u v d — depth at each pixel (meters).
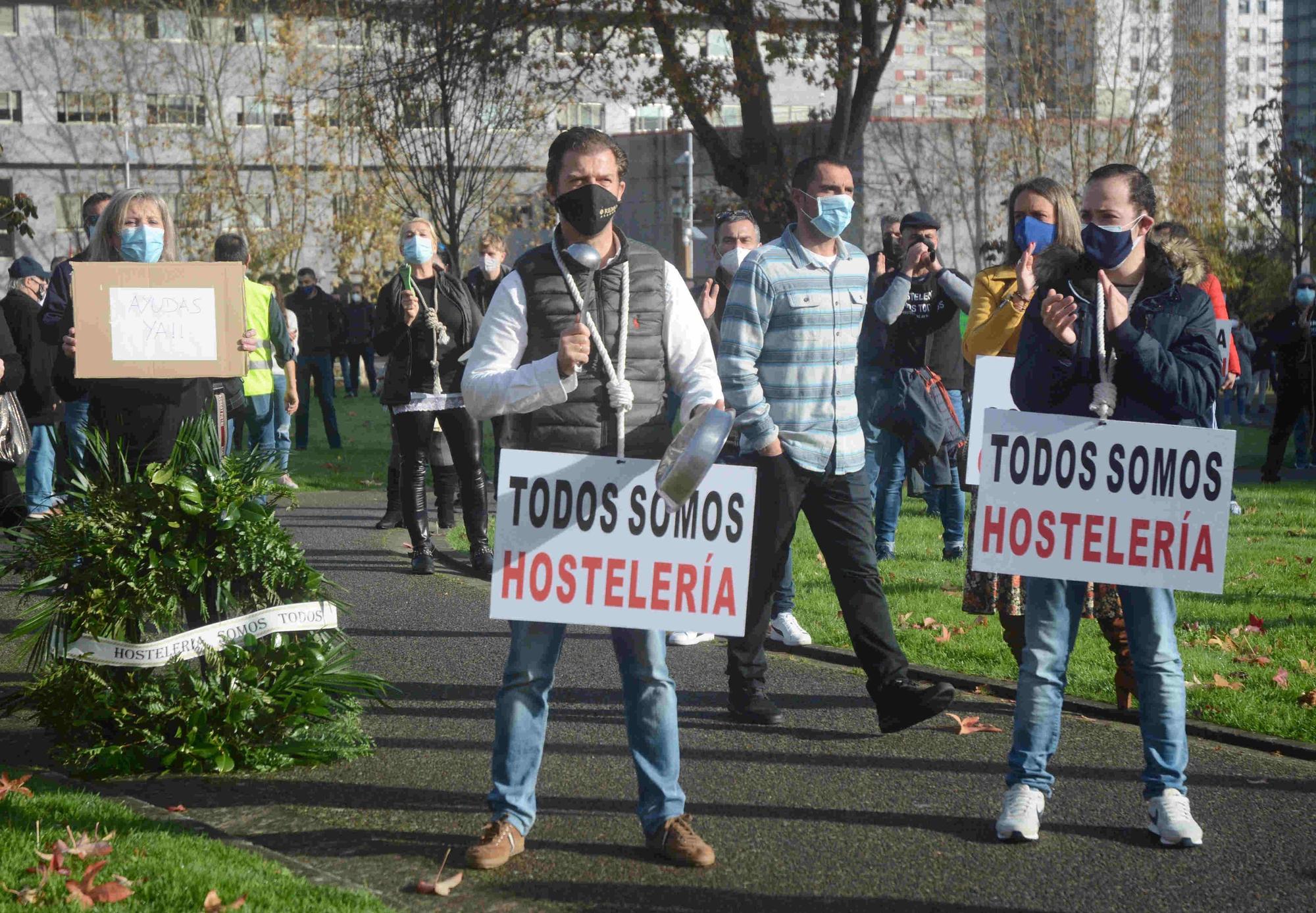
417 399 10.34
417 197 45.19
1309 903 4.47
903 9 33.50
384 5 26.11
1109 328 4.91
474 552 10.65
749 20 31.75
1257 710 6.55
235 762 5.82
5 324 9.58
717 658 7.97
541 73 31.00
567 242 4.73
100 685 5.78
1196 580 4.89
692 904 4.45
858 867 4.78
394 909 4.32
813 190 6.09
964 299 9.80
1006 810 5.04
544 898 4.51
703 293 8.45
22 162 64.19
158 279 6.61
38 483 11.45
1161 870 4.75
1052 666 5.11
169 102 64.25
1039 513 4.98
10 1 63.53
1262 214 44.41
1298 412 16.95
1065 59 48.62
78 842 4.60
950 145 51.34
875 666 6.16
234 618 5.96
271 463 6.21
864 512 6.24
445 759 6.00
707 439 4.42
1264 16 150.38
